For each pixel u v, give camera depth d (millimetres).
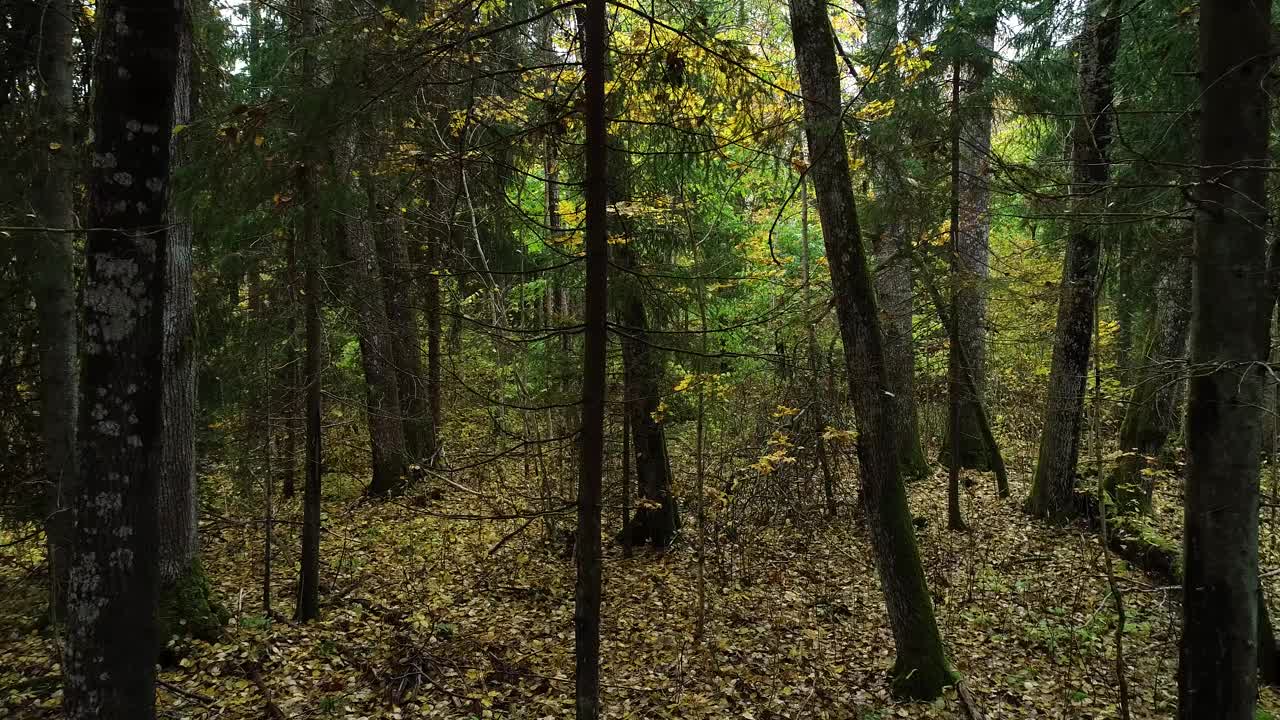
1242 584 3941
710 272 8336
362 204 5184
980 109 9094
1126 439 10359
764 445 8898
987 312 14859
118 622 3295
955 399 10438
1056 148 9539
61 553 6594
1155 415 9992
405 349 10336
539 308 12906
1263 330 3906
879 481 6203
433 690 6223
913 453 13188
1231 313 3879
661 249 9758
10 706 5469
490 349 11820
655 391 9820
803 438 8711
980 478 13164
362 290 8266
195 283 8891
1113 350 13047
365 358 11281
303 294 7387
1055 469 10625
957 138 9094
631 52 4766
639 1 5168
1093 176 8195
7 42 6133
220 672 6211
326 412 10195
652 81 4883
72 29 6609
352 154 4758
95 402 3252
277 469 11695
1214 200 3896
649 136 6000
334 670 6441
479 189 6699
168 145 3355
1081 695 6109
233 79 8414
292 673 6297
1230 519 3934
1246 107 3789
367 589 8648
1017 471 13461
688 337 8688
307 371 7391
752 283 9625
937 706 5914
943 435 15273
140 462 3330
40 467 7605
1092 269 10008
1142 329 10359
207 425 9508
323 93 3840
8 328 7316
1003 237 16438
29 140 6156
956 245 9977
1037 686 6352
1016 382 16688
